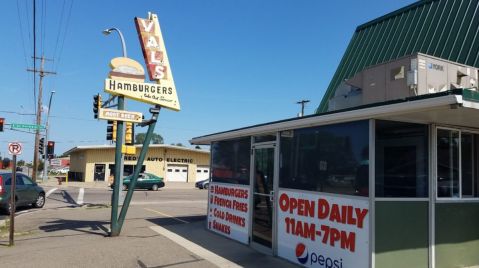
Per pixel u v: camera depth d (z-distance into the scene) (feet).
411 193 18.86
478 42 30.27
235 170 30.04
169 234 31.50
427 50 34.53
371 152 17.76
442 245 19.58
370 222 17.48
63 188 104.06
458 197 20.51
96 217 42.55
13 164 28.17
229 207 30.32
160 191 99.50
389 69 22.29
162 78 30.91
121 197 58.90
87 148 135.23
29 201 51.42
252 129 26.50
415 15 39.88
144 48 30.89
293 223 22.68
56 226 36.40
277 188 24.32
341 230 19.12
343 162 19.39
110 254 24.61
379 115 17.10
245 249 26.22
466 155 21.33
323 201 20.44
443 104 14.17
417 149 19.22
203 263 22.57
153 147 144.87
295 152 22.99
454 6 35.91
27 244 28.19
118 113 29.45
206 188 113.19
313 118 20.65
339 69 45.19
